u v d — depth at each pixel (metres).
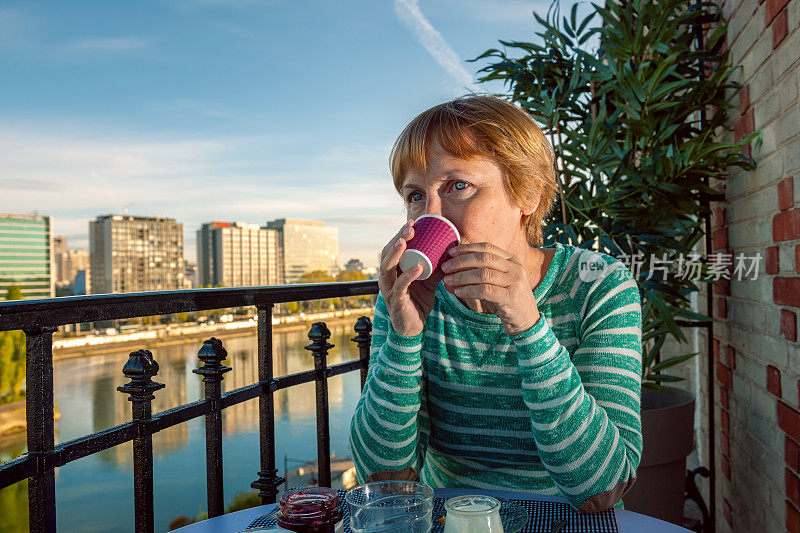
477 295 0.65
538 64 2.03
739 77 1.81
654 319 1.96
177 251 111.56
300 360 62.47
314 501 0.53
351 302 84.25
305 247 129.88
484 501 0.52
